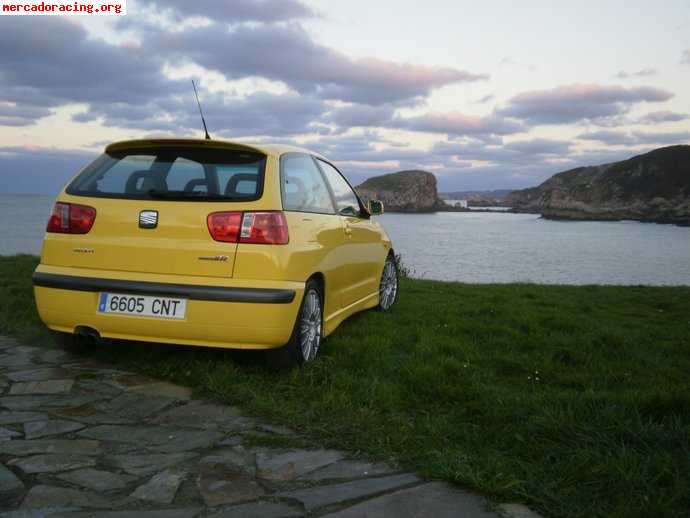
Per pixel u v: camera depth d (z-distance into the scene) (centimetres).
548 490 254
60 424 322
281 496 248
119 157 428
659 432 311
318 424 329
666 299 982
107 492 247
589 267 4269
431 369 426
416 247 5872
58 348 473
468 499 249
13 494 242
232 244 380
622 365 493
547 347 536
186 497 245
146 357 441
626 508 239
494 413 348
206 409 352
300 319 409
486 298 894
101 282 389
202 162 409
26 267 938
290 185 426
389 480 266
